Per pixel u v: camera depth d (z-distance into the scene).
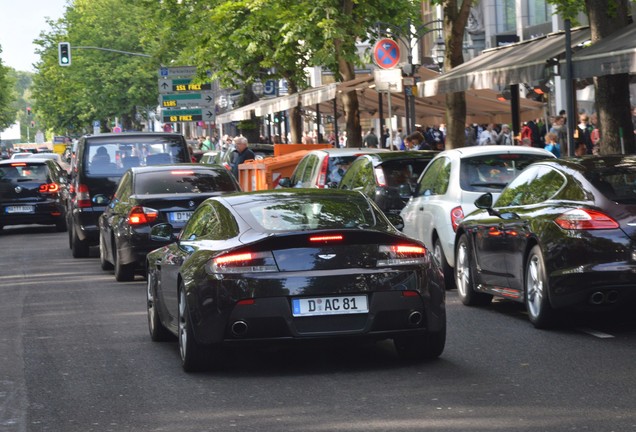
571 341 12.30
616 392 9.41
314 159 24.78
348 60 36.47
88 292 19.09
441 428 8.27
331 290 10.46
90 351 12.70
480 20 56.09
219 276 10.53
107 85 96.25
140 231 19.83
